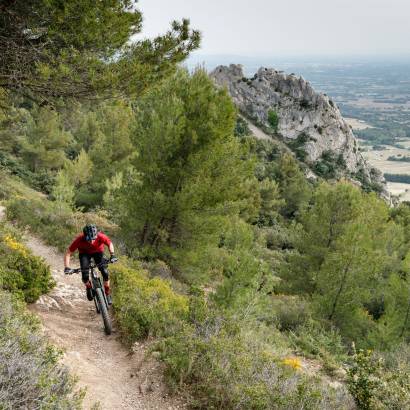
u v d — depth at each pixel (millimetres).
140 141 15836
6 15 7590
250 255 11477
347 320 17719
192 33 8617
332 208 21188
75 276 11930
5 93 9359
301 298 19547
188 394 5684
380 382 6645
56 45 7848
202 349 6156
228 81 105188
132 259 14758
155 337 7324
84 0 7293
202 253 16750
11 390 3547
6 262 8273
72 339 7129
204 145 15516
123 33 7949
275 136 99562
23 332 4539
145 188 16062
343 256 17750
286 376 6113
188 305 8398
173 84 15945
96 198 31781
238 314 9977
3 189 25516
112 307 8961
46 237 15273
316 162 96875
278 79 104062
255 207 44812
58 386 4055
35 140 41031
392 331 16094
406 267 18953
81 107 8844
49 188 38844
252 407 5320
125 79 8062
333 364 10320
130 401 5461
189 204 15148
